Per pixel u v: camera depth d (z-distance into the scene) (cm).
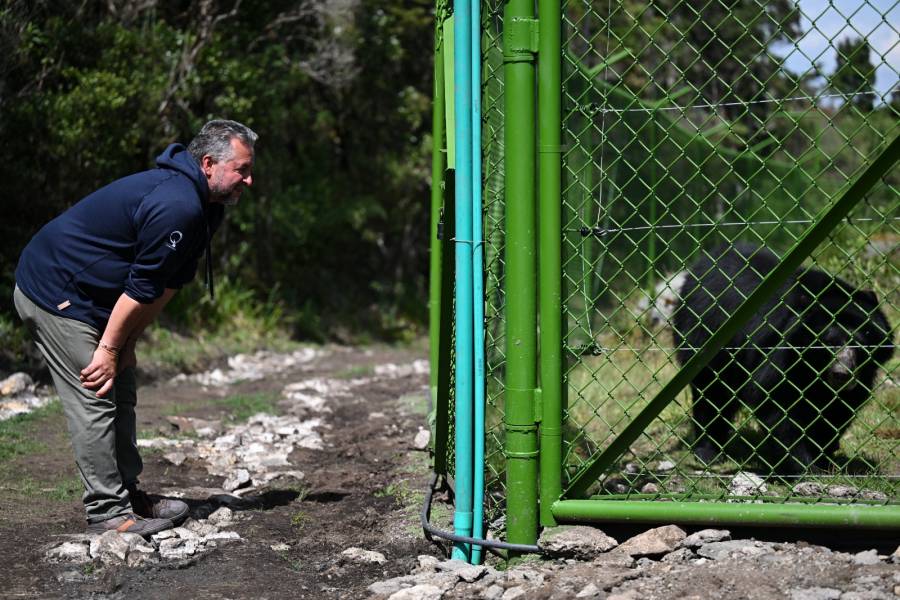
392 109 1714
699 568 301
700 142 1159
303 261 1675
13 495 446
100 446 367
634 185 990
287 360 1210
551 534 332
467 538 342
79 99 961
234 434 626
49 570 337
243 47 1347
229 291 1326
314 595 322
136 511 401
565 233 338
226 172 370
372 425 679
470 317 343
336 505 455
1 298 929
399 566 350
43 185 977
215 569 348
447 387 387
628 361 781
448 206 362
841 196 300
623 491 411
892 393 536
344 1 1435
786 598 271
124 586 325
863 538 320
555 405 337
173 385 910
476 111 339
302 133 1606
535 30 325
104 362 356
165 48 1148
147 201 349
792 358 448
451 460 418
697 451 506
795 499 334
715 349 321
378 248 1858
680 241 1118
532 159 329
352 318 1645
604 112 339
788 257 308
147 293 351
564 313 339
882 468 436
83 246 356
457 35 337
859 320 435
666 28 1730
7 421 628
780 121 1391
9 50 904
